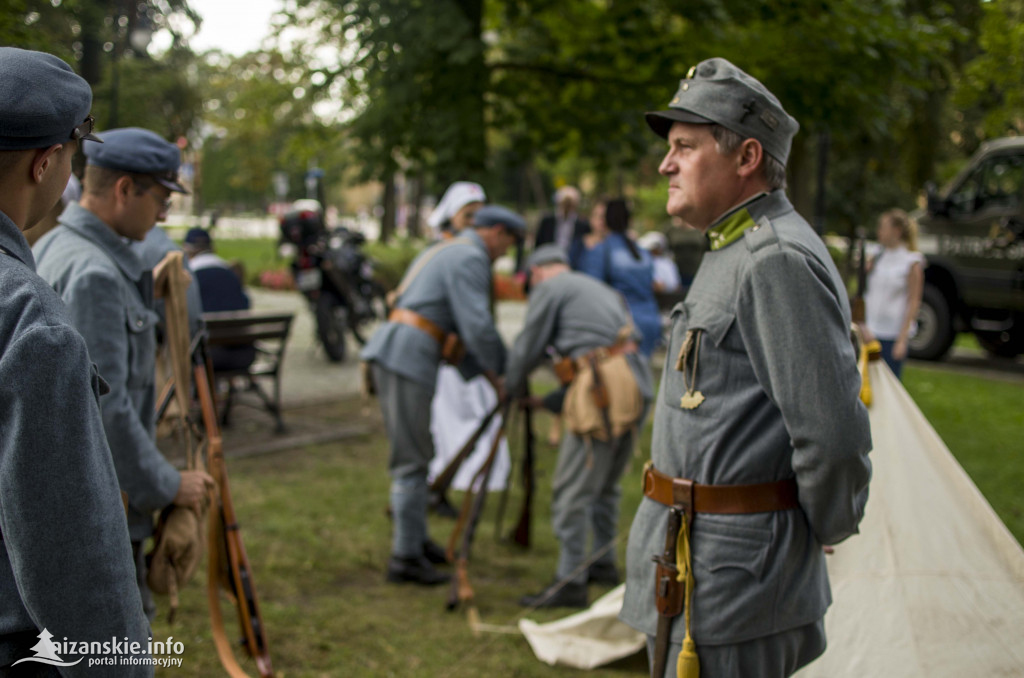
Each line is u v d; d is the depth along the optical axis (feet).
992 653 7.75
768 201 5.78
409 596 11.84
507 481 13.94
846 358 5.21
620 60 20.33
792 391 5.17
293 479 16.38
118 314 6.73
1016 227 32.91
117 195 7.06
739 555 5.53
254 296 48.55
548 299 12.04
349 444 19.17
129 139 7.02
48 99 4.04
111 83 15.12
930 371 33.09
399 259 49.06
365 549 13.26
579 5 20.40
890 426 8.41
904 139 34.68
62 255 6.78
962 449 20.68
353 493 15.75
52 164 4.20
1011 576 7.89
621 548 13.80
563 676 9.76
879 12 19.12
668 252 35.83
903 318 19.93
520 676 9.69
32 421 3.69
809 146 29.55
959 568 8.04
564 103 21.70
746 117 5.74
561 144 22.59
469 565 13.19
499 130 22.38
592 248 18.99
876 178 51.06
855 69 19.44
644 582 6.02
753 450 5.55
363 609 11.25
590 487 11.76
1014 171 33.40
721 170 5.83
